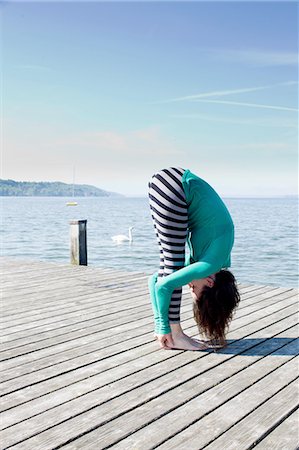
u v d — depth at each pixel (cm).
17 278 643
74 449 216
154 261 1894
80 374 300
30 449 215
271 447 217
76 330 394
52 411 250
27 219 5412
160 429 232
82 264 774
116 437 225
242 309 462
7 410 252
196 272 314
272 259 1959
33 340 368
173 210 318
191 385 281
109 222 4706
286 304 484
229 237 321
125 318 432
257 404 257
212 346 348
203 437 224
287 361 320
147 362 319
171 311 343
